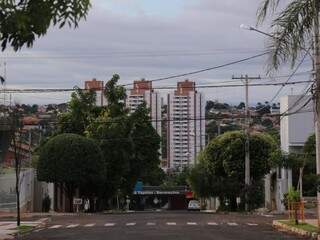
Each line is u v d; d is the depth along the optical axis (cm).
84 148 5144
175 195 11438
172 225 3170
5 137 4491
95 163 5172
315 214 4288
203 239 2288
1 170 4806
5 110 3891
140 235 2502
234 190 5644
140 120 6056
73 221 3656
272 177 5644
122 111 5975
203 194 6600
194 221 3566
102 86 5850
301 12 1614
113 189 5875
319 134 2553
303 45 1625
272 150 5238
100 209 6088
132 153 5981
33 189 5644
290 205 3369
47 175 5106
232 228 2939
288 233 2641
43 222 3528
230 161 5594
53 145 5138
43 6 712
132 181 6344
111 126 5766
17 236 2617
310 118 5869
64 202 6369
